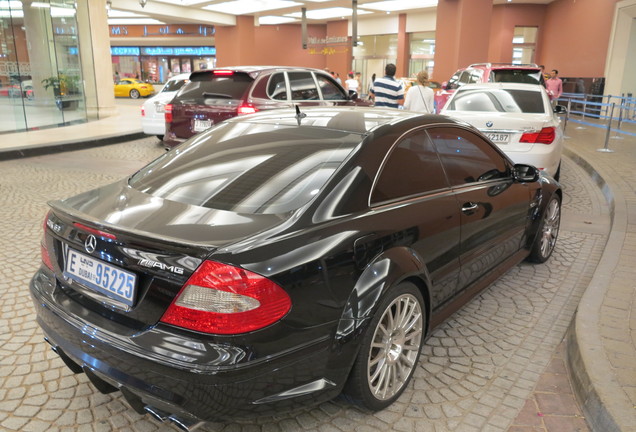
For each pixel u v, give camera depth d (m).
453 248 3.03
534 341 3.37
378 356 2.50
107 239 2.15
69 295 2.37
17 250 4.76
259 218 2.26
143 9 23.78
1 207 6.22
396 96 9.47
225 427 2.48
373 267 2.38
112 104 17.77
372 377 2.49
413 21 30.22
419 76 9.16
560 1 23.72
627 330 3.11
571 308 3.86
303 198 2.38
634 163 9.16
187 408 1.96
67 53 15.41
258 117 3.32
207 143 3.08
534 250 4.56
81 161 9.63
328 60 34.88
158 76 41.75
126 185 2.83
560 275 4.50
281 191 2.44
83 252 2.28
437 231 2.85
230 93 7.55
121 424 2.50
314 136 2.84
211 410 1.96
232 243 2.04
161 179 2.76
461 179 3.25
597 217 6.32
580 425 2.51
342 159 2.58
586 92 20.56
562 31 23.48
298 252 2.12
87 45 16.59
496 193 3.55
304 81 8.39
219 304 1.92
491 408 2.65
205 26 37.66
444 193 3.03
